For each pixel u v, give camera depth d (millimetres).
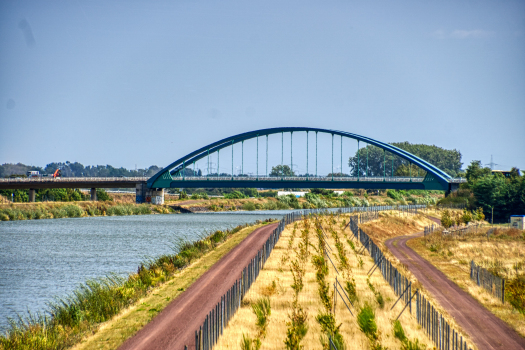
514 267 53844
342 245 54562
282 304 30547
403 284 35250
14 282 45562
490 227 98250
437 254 65875
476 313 34594
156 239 80562
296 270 38969
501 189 121438
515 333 30156
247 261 48719
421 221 113875
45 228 99875
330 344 21719
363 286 37938
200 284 37656
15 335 25812
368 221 94250
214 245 61781
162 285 37594
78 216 138750
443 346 25281
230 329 25266
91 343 24047
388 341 24750
